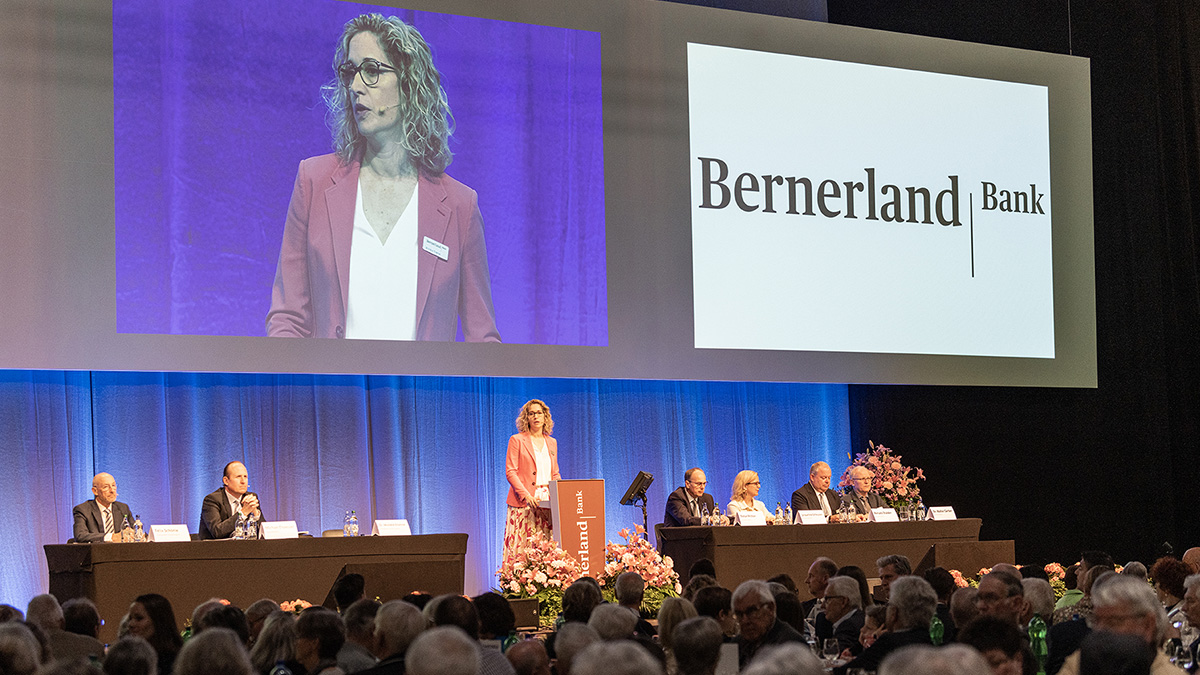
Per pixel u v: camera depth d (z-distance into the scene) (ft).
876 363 52.19
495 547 50.31
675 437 53.62
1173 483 59.06
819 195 51.98
